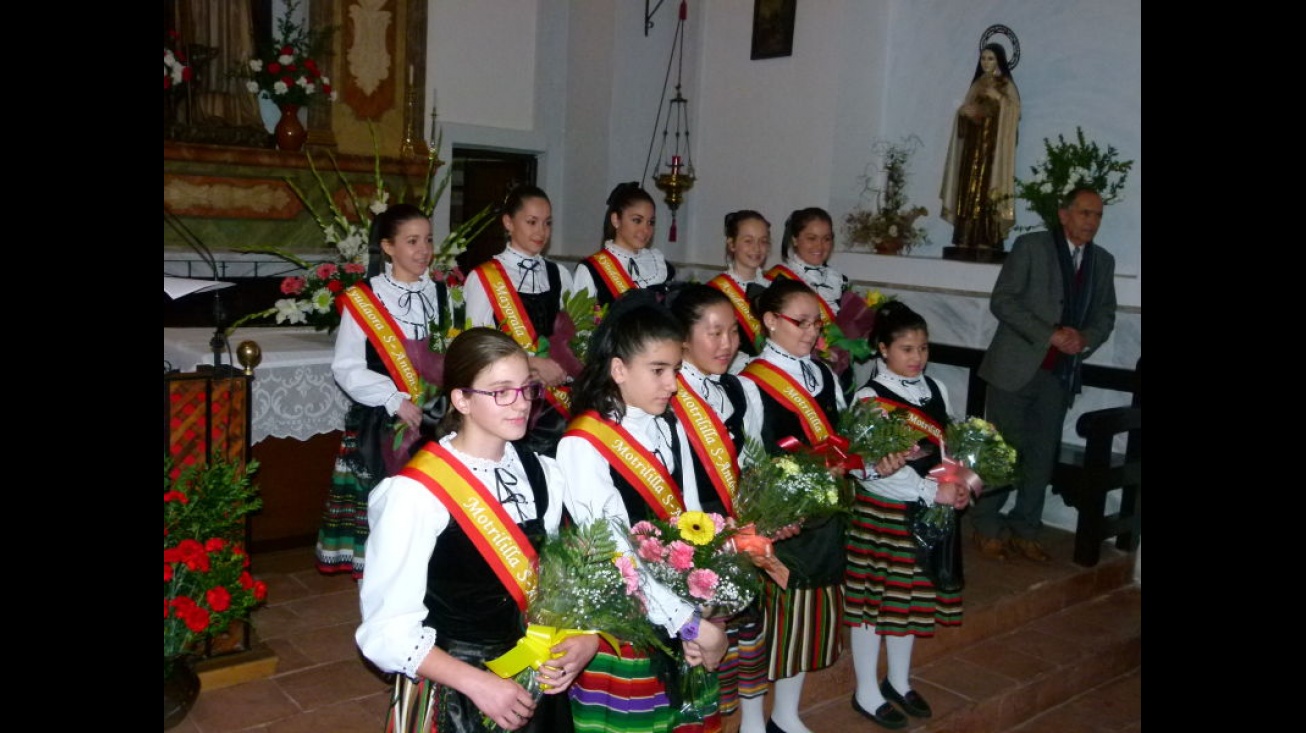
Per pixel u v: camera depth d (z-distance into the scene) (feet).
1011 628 14.65
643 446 7.75
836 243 22.39
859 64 22.21
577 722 7.21
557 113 25.61
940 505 10.44
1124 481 16.21
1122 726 13.04
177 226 19.17
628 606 6.44
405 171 22.13
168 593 9.04
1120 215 19.27
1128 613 15.43
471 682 6.05
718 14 24.11
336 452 14.40
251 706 10.17
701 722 7.54
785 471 7.95
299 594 13.10
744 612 8.69
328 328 13.84
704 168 24.63
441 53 23.72
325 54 21.36
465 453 6.56
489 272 12.94
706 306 8.54
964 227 20.97
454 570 6.37
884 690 11.57
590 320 11.93
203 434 10.39
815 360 10.35
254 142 20.21
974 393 18.67
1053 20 20.11
